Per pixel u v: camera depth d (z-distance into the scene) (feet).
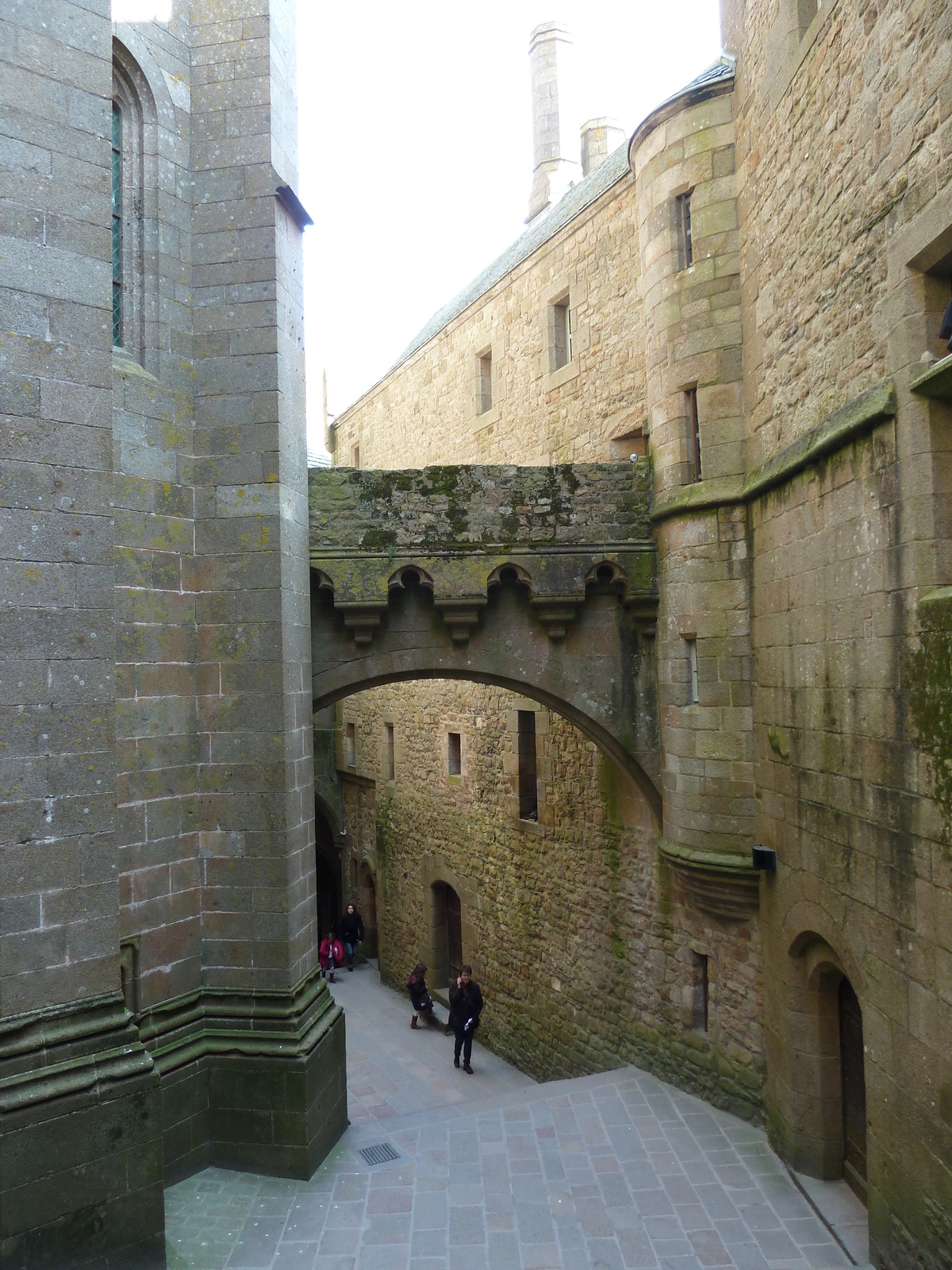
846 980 23.59
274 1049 23.72
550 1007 39.73
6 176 17.83
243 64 25.32
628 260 35.42
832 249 20.92
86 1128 17.75
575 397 39.52
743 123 26.96
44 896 17.80
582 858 37.47
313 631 29.66
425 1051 43.60
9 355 17.66
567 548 30.30
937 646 16.30
